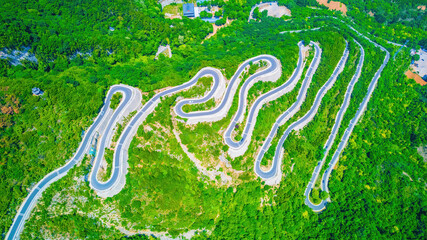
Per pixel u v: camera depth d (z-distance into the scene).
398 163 151.12
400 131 164.38
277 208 137.12
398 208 140.00
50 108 119.06
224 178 133.00
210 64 147.62
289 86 164.62
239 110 147.75
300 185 146.88
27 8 167.75
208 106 140.62
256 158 146.12
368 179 150.00
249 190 134.50
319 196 148.12
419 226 133.12
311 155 152.50
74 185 115.44
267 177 141.62
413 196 141.62
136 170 121.25
